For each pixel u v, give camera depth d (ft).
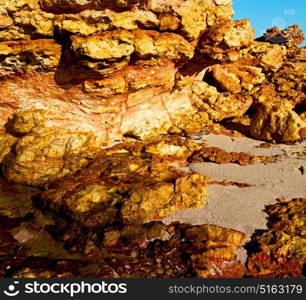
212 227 59.00
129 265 52.85
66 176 82.33
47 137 88.07
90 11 83.56
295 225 58.90
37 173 82.99
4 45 81.97
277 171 83.46
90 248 56.49
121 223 62.28
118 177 77.15
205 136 110.52
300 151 96.94
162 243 57.26
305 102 127.44
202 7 104.32
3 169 85.76
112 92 95.09
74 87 92.22
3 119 92.07
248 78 133.90
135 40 93.56
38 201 72.02
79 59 84.07
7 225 64.75
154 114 114.32
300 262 50.85
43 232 62.90
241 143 105.40
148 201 65.51
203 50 113.19
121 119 105.19
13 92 89.66
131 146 98.48
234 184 76.89
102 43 84.17
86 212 64.34
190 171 85.71
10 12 78.43
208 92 129.08
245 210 65.67
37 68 86.79
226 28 109.81
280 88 134.31
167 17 96.73
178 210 66.44
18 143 85.92
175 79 116.26
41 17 80.89
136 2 87.81
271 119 104.99
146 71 101.50
